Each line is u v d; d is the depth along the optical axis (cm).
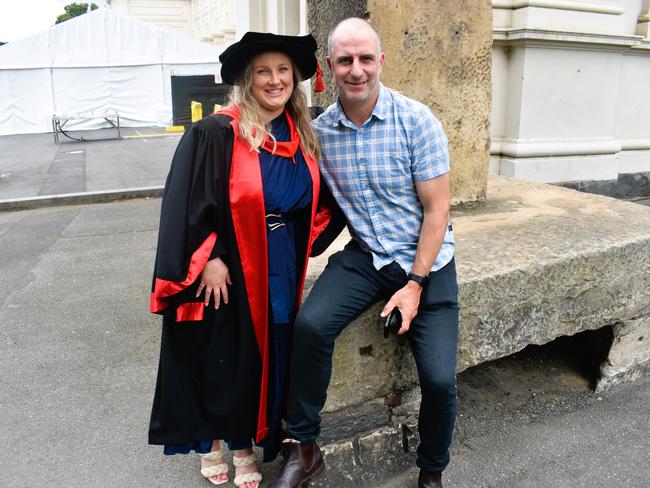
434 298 217
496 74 586
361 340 241
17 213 785
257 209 203
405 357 251
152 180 996
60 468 256
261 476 242
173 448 228
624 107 684
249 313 213
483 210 371
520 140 591
